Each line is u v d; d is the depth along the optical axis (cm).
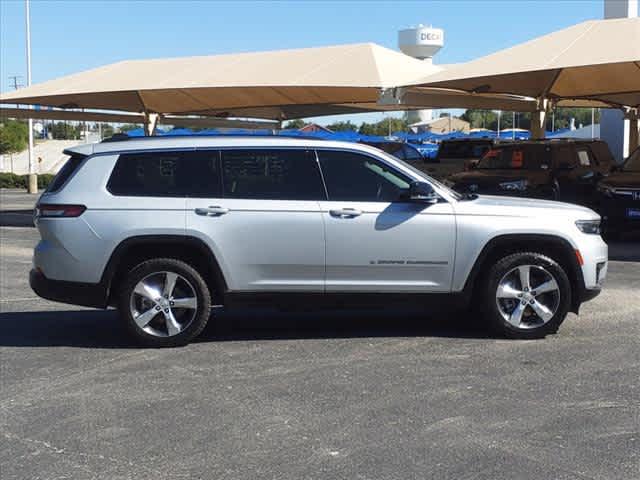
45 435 508
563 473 436
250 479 437
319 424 517
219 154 725
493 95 2252
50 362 682
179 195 716
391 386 595
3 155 7362
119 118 2834
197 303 720
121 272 727
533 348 702
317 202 715
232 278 716
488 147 2358
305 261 714
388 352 696
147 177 720
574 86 2208
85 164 722
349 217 711
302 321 831
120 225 704
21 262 1333
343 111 2936
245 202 713
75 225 705
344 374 629
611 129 3019
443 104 2131
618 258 1302
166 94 2422
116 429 516
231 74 2105
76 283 712
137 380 623
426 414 532
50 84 2373
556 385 591
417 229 714
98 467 457
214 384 609
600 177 1620
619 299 934
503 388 586
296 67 2095
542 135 2388
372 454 467
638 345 710
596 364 647
